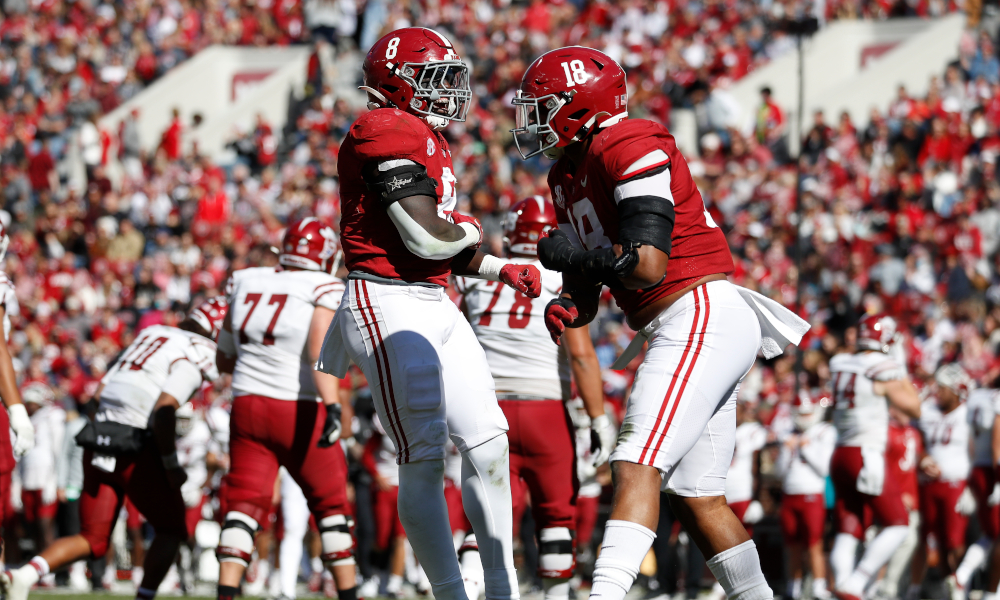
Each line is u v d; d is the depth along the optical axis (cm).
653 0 7862
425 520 1315
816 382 4006
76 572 3406
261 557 3353
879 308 4706
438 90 1363
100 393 2058
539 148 1362
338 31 7638
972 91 6631
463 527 2914
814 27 4100
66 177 7375
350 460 3506
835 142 6216
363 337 1325
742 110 7112
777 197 5700
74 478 3566
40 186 7038
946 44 7088
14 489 3647
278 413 1975
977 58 6862
